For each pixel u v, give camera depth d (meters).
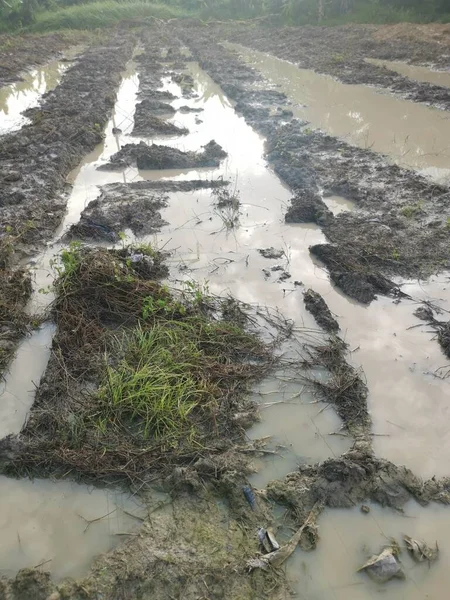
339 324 1.92
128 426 1.50
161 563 1.16
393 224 2.54
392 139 3.73
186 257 2.37
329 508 1.29
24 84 6.02
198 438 1.46
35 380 1.71
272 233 2.56
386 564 1.15
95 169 3.39
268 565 1.16
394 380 1.67
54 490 1.35
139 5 11.00
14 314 1.94
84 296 1.96
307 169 3.13
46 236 2.57
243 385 1.63
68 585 1.13
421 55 6.09
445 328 1.86
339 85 5.31
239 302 2.02
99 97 4.92
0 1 10.03
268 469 1.40
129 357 1.68
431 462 1.42
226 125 4.22
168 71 6.34
